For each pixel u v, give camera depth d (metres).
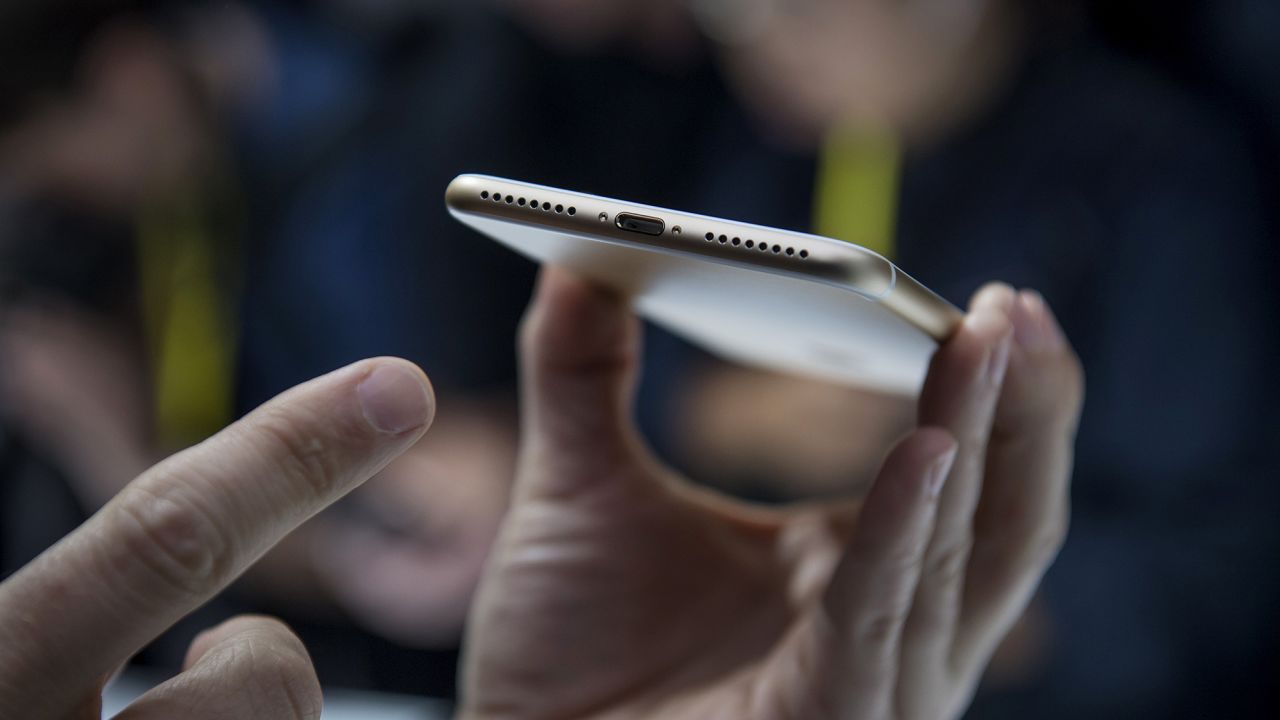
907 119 1.02
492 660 0.54
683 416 1.09
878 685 0.47
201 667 0.42
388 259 1.06
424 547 1.04
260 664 0.42
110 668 0.40
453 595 1.04
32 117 0.95
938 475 0.45
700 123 1.13
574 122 1.11
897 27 1.00
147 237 1.01
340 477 0.41
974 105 1.01
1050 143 0.98
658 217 0.43
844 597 0.46
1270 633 0.98
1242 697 0.98
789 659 0.49
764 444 1.03
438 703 1.00
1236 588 0.96
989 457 0.50
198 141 1.04
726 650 0.53
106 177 0.99
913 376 0.53
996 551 0.50
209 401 1.06
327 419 0.41
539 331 0.54
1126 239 0.96
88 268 0.98
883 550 0.46
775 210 1.09
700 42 1.12
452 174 1.07
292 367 1.07
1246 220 0.96
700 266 0.44
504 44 1.08
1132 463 0.96
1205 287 0.95
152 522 0.40
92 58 0.97
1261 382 0.96
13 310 0.95
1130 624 0.96
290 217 1.07
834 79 1.03
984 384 0.46
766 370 1.06
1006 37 1.00
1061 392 0.49
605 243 0.44
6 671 0.39
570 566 0.54
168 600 0.40
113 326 1.00
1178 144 0.97
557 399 0.54
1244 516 0.96
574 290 0.53
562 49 1.09
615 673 0.53
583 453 0.54
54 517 0.95
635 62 1.11
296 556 1.01
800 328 0.50
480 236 1.06
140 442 1.02
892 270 0.43
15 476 0.95
